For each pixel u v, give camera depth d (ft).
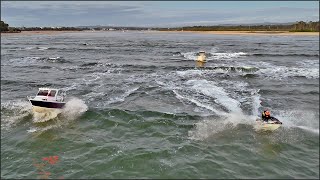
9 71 146.30
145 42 339.57
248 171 54.39
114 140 66.74
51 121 79.05
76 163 57.11
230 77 130.52
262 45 291.79
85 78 128.36
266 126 71.41
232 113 83.71
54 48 261.03
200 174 53.01
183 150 61.41
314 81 126.11
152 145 63.72
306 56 202.59
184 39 403.75
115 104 90.94
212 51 236.02
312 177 52.70
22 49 253.65
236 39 393.29
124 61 177.37
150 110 83.82
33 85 116.47
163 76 131.13
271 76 134.41
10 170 55.06
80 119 79.66
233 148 63.00
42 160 58.70
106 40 382.42
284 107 91.15
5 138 68.85
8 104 92.43
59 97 85.92
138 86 112.57
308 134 70.74
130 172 53.72
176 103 91.66
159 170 54.13
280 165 56.85
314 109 89.35
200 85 114.11
